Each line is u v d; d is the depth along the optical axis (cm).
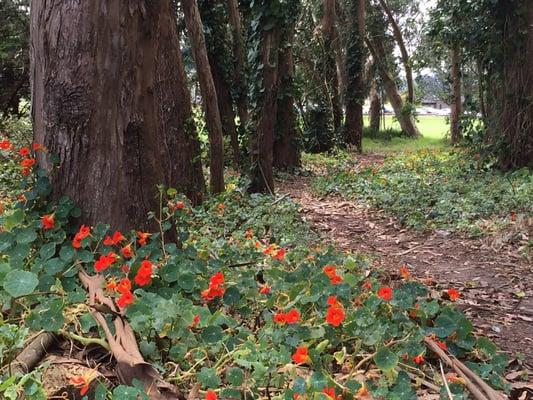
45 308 241
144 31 325
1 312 253
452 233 650
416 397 211
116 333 227
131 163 327
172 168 705
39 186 321
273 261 370
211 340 231
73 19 310
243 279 299
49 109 321
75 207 319
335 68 1897
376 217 775
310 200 953
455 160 1245
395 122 3303
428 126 4312
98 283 271
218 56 1211
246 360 209
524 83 981
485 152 1038
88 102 315
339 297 273
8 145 423
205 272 308
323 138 1811
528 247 564
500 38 998
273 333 238
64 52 312
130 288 246
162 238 335
